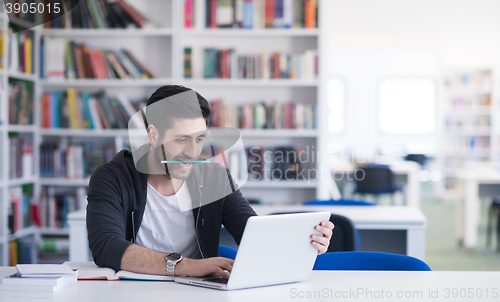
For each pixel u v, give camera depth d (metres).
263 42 4.43
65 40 4.05
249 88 4.45
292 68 4.24
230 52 4.24
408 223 2.91
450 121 9.34
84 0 4.07
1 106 3.42
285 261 1.34
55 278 1.32
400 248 3.12
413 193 6.52
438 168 9.30
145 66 4.27
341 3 7.21
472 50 9.87
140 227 1.64
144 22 4.12
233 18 4.20
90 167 4.06
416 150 10.86
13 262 3.67
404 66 10.56
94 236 1.47
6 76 3.47
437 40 9.29
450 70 9.34
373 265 1.67
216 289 1.30
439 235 5.92
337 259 1.70
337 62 10.70
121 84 4.10
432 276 1.46
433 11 7.59
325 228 1.40
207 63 4.24
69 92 4.04
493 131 9.11
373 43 9.85
